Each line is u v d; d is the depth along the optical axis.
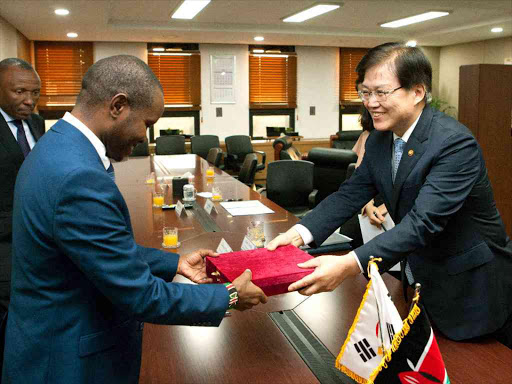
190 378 1.30
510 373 1.33
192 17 6.75
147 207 3.59
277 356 1.41
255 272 1.38
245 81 9.20
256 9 6.27
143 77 1.08
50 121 8.44
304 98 9.52
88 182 0.99
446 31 7.91
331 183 5.53
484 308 1.51
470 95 4.19
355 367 1.21
